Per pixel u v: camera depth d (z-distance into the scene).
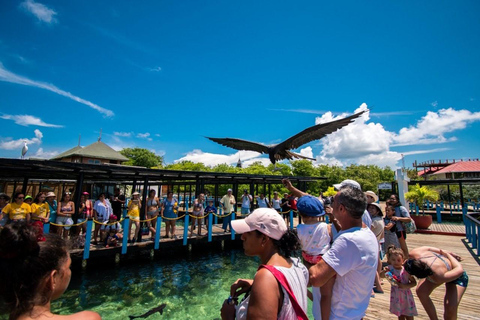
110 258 9.77
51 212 8.81
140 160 64.06
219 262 10.82
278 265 1.67
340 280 2.08
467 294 5.57
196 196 13.74
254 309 1.45
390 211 6.36
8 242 1.22
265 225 1.79
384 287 6.00
